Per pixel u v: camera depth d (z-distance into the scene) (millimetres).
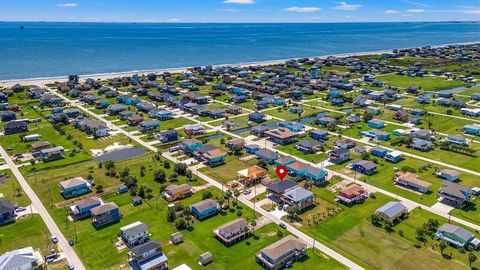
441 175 120750
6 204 96688
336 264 79938
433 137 156000
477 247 84500
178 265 79312
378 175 122750
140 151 144000
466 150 140500
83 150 143250
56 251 83062
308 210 101562
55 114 182500
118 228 92688
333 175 122875
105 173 123188
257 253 81375
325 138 158125
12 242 86250
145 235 87312
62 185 108438
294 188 108000
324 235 90188
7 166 127625
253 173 117500
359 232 91500
